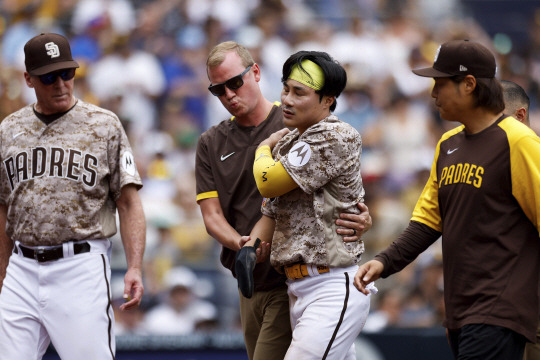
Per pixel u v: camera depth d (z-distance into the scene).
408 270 29.69
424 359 25.72
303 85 14.25
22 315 15.35
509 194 12.94
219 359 26.58
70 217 15.26
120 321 28.62
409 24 42.22
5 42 39.69
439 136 38.12
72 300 15.22
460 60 13.18
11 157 15.51
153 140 36.38
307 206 14.41
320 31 41.03
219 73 15.78
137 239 15.88
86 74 38.72
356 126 38.03
